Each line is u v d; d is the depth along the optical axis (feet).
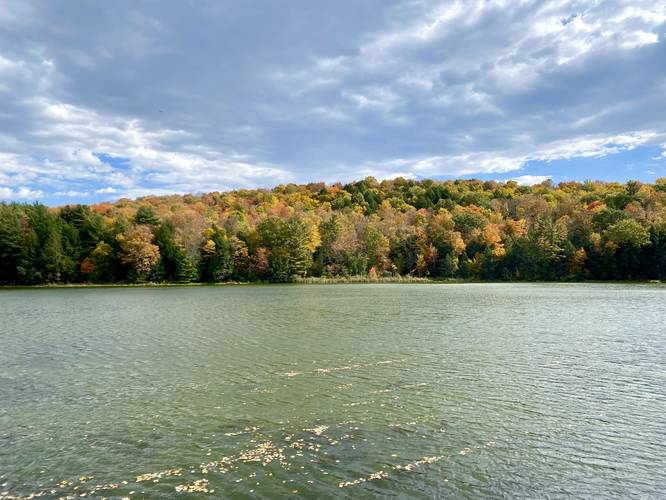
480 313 173.27
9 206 397.80
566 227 459.32
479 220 513.86
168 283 407.64
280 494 41.63
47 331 132.46
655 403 66.64
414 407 64.54
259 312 179.11
